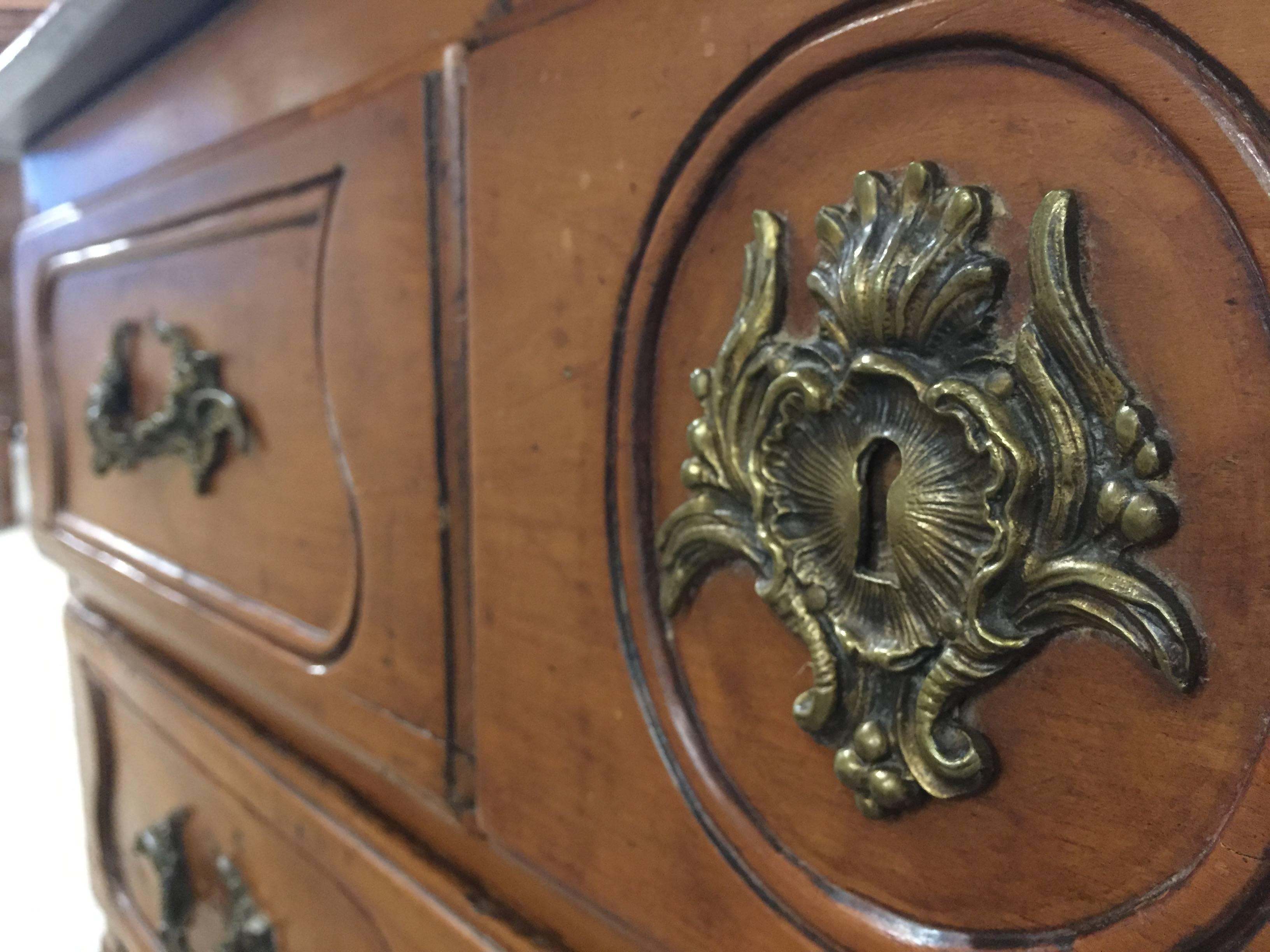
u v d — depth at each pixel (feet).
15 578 8.14
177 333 2.02
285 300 1.70
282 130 1.64
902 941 0.91
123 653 2.65
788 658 1.00
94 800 2.97
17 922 3.71
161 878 2.38
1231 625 0.69
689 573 1.08
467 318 1.33
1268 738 0.67
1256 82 0.66
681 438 1.09
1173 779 0.73
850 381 0.88
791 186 0.96
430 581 1.44
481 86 1.27
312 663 1.75
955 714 0.86
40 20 2.00
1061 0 0.75
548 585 1.25
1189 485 0.71
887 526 0.88
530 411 1.24
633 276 1.10
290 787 1.90
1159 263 0.72
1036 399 0.77
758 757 1.03
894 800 0.88
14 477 10.12
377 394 1.49
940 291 0.82
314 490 1.69
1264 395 0.67
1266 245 0.66
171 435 2.04
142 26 1.90
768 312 0.96
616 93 1.09
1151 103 0.71
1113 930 0.77
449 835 1.57
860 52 0.88
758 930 1.04
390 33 1.42
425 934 1.52
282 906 1.99
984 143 0.81
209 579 2.08
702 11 1.00
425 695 1.48
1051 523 0.77
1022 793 0.82
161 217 2.03
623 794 1.18
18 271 2.86
